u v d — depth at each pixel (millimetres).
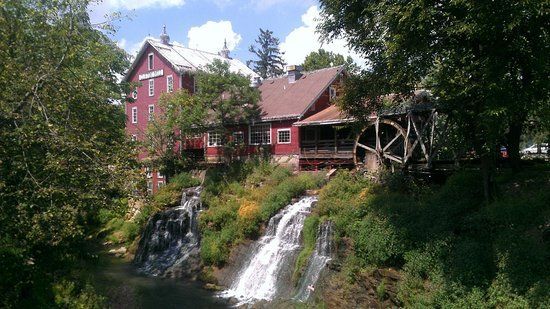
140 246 26547
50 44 13844
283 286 18391
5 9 13812
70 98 12930
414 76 14195
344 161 26766
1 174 11852
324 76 33688
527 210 13344
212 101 32562
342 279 16125
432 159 19094
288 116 30031
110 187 12680
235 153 34062
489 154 14266
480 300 11875
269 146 32000
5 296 11914
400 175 19359
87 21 15875
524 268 11547
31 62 13391
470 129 14578
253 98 32000
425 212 15453
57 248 14953
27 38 13758
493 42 12375
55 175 11867
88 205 12781
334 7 15977
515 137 16922
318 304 16125
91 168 12234
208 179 30312
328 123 26500
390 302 14430
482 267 12547
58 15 14570
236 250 21797
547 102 12867
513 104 11922
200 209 26609
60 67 13883
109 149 14133
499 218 13422
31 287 13047
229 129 34969
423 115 21125
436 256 13781
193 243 24594
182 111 32500
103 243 28797
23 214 11672
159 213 27578
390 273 14750
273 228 21688
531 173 16297
